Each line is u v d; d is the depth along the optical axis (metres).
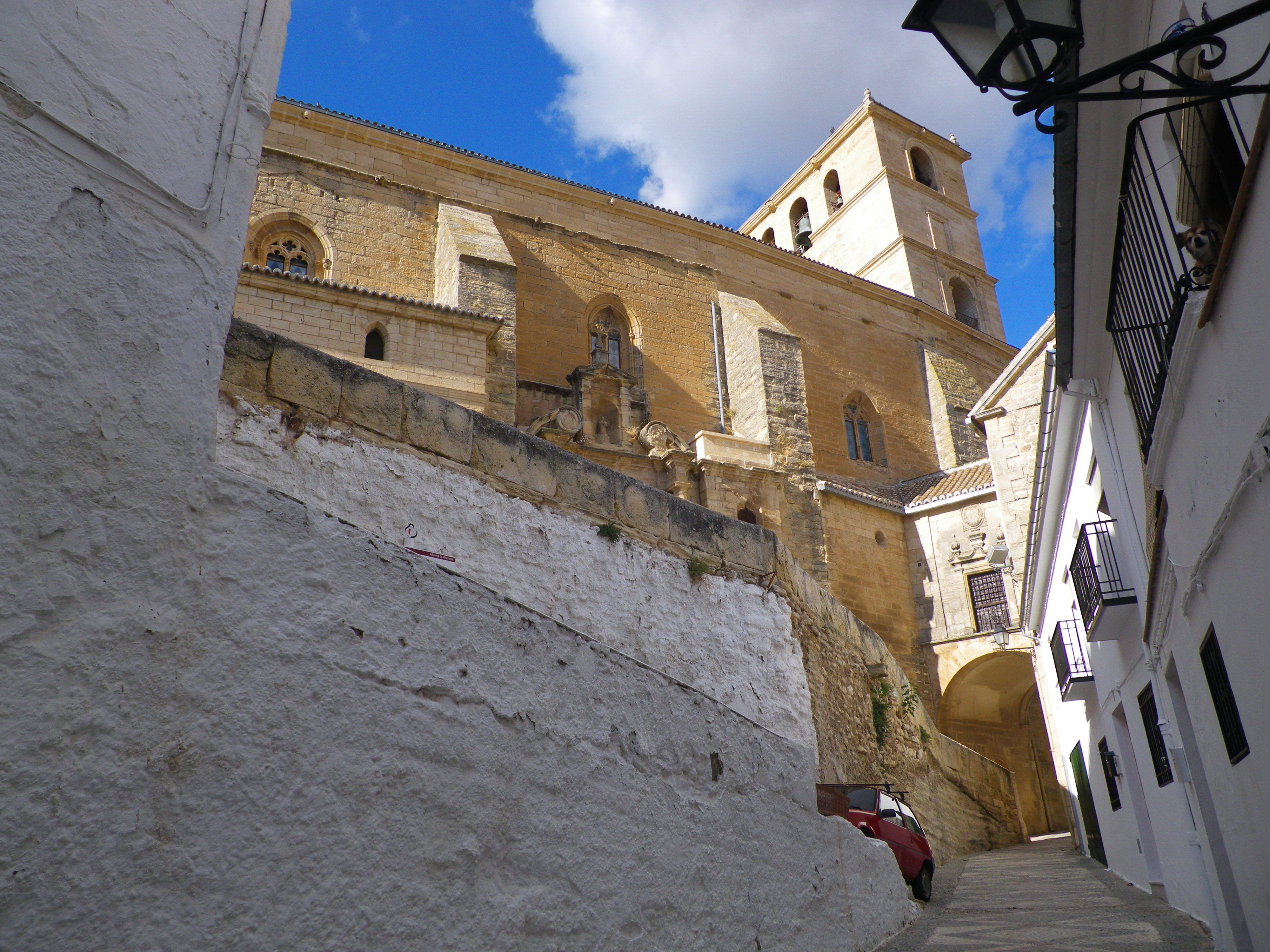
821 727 11.60
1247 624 5.30
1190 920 8.70
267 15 4.32
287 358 6.01
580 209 30.98
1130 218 6.59
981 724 30.30
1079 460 12.09
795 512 28.20
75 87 3.29
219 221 3.75
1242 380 4.70
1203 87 3.48
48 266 3.03
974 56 3.77
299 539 3.57
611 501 8.19
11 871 2.49
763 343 30.16
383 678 3.67
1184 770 8.23
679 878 4.84
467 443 7.08
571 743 4.46
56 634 2.77
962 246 48.12
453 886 3.64
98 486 3.00
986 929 8.20
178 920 2.80
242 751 3.13
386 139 27.39
